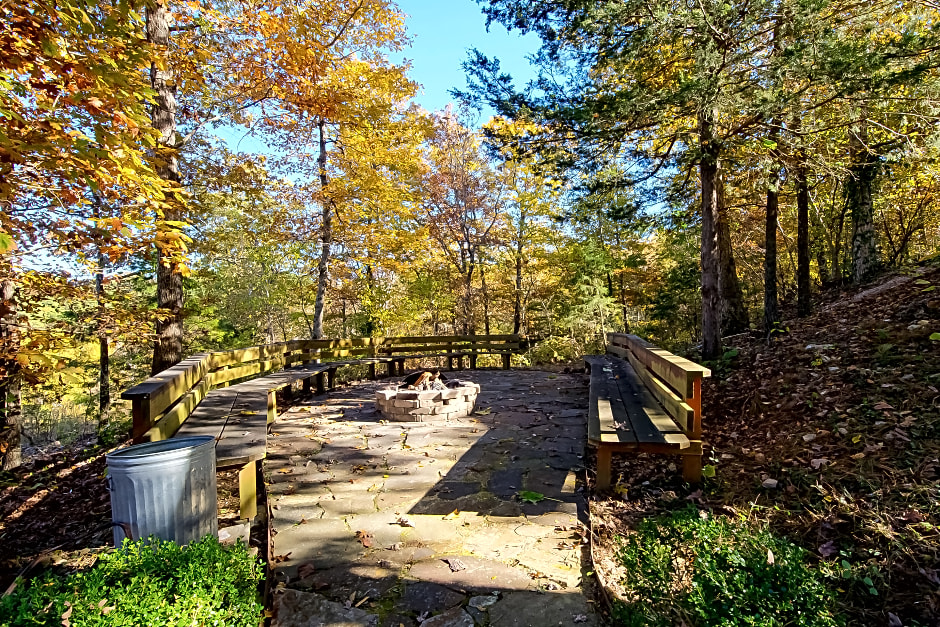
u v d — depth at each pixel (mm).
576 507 3680
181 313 6801
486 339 12586
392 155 11672
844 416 4242
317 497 3943
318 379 9258
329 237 12539
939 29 4902
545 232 18047
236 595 2006
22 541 4363
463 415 6598
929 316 5531
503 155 6855
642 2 5207
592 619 2357
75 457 7316
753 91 5566
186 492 2662
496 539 3193
